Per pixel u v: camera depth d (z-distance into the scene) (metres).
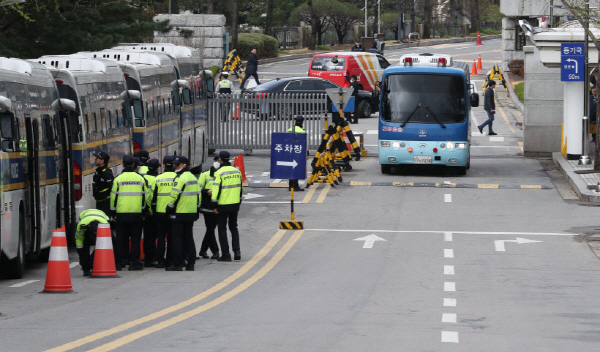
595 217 58.97
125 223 43.19
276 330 28.55
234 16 177.50
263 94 91.38
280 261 45.53
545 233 53.47
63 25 87.94
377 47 178.12
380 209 62.56
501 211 61.56
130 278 41.03
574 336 27.77
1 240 38.31
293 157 54.47
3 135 38.47
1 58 43.72
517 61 157.38
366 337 27.42
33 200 43.09
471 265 43.62
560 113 87.94
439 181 74.56
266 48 189.00
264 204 65.00
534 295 35.78
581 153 82.25
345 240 51.69
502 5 158.00
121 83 58.12
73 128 48.25
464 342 26.75
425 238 52.03
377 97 78.69
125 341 26.78
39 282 40.78
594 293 36.28
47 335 27.94
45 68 46.47
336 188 71.50
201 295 36.00
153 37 155.00
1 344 26.53
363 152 90.12
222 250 45.75
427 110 75.44
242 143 92.38
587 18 70.81
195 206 42.94
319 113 89.50
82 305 34.03
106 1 97.25
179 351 25.36
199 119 84.44
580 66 75.50
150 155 65.12
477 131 106.44
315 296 35.56
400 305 33.44
